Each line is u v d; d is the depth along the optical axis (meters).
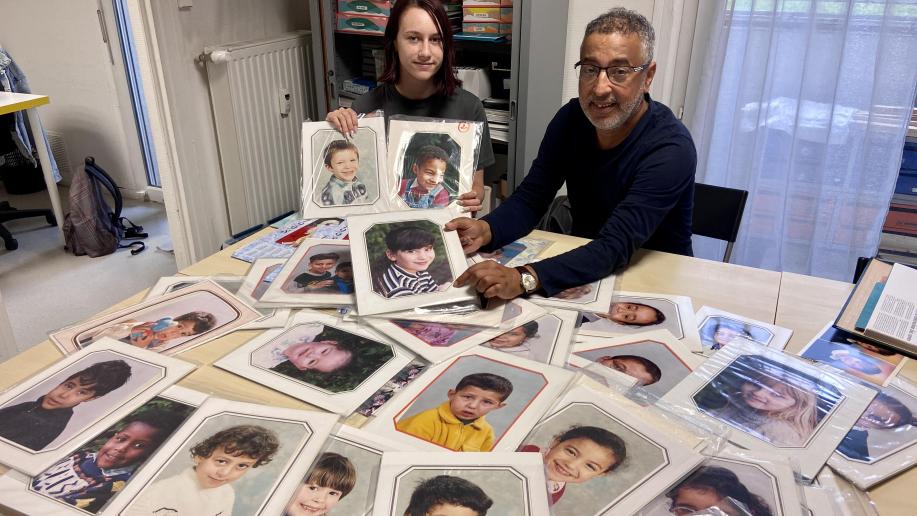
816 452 0.80
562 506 0.71
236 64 2.63
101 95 3.70
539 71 2.38
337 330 1.07
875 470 0.77
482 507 0.70
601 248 1.26
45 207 3.73
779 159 2.33
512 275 1.16
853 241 2.32
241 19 2.70
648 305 1.17
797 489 0.73
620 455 0.78
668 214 1.53
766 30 2.15
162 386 0.93
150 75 2.38
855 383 0.94
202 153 2.64
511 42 2.41
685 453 0.78
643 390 0.91
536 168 1.60
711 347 1.04
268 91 2.84
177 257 2.73
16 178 3.88
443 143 1.49
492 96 2.68
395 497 0.72
